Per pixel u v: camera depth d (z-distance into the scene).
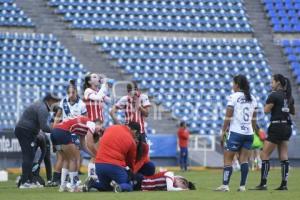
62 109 45.78
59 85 90.69
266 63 105.44
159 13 107.25
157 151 86.50
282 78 43.38
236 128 41.25
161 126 91.88
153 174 43.59
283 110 43.12
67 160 44.22
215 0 111.06
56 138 43.81
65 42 100.50
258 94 101.44
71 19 102.88
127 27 104.25
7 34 98.81
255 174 67.00
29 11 103.12
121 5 106.50
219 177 63.19
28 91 79.19
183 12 108.62
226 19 109.50
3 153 74.31
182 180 43.81
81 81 91.69
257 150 78.12
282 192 40.78
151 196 37.31
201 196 37.41
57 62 96.88
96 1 105.94
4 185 52.75
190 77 100.19
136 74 98.56
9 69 94.56
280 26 110.94
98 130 44.56
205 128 93.44
